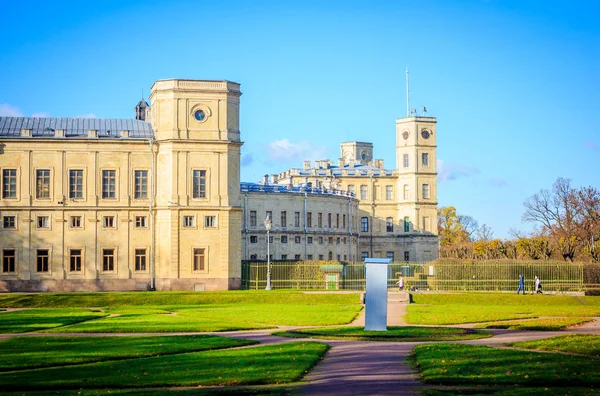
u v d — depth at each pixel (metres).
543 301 98.88
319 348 51.53
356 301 97.50
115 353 49.59
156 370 43.19
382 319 64.19
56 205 117.75
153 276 118.38
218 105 119.50
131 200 118.88
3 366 44.69
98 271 118.19
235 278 118.69
